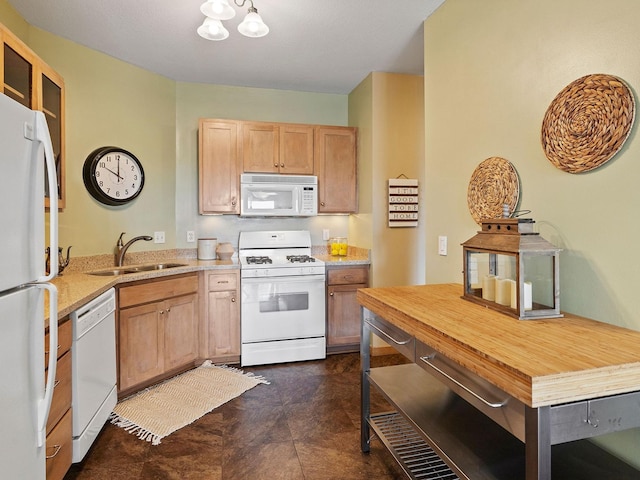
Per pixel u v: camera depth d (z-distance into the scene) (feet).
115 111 10.11
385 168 11.42
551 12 5.02
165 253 11.50
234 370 10.28
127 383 8.46
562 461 3.99
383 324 5.81
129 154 10.24
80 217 9.34
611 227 4.28
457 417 5.19
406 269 11.64
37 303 3.51
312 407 8.23
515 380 2.99
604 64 4.33
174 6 7.64
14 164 3.11
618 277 4.20
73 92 9.14
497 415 3.37
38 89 6.57
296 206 11.69
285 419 7.73
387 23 8.36
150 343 9.00
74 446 5.99
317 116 13.09
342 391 9.02
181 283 9.82
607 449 4.19
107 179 9.75
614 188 4.24
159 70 10.96
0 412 2.94
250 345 10.64
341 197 12.25
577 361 3.13
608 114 4.25
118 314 8.23
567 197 4.82
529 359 3.18
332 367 10.55
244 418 7.77
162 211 11.41
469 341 3.65
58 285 7.14
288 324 10.89
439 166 7.61
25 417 3.31
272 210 11.56
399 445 5.96
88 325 6.36
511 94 5.73
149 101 11.00
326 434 7.19
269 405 8.32
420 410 5.41
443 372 4.18
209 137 11.23
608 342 3.62
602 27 4.34
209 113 12.13
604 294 4.36
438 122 7.64
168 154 11.58
